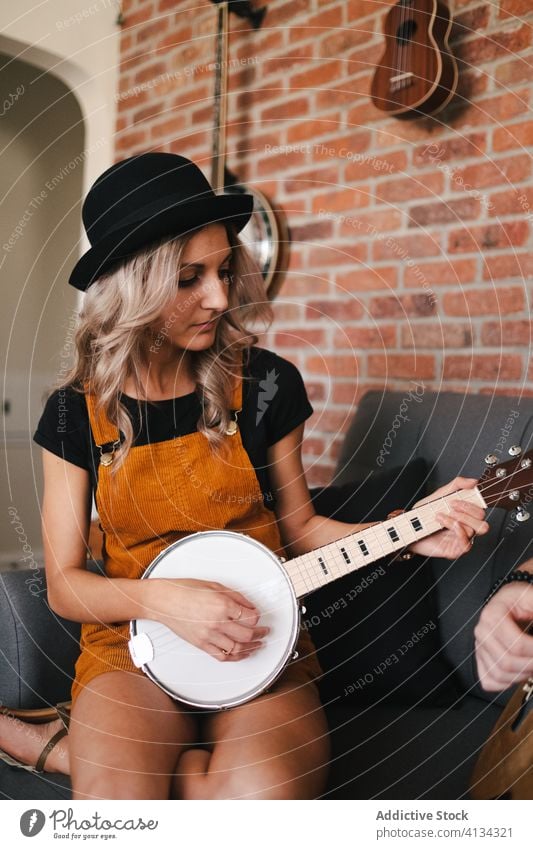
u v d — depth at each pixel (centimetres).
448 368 200
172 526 132
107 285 131
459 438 160
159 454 132
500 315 189
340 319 227
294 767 106
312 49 232
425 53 187
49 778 122
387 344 215
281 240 240
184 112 271
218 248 128
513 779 99
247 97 253
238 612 115
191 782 107
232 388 139
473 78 194
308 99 234
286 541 146
